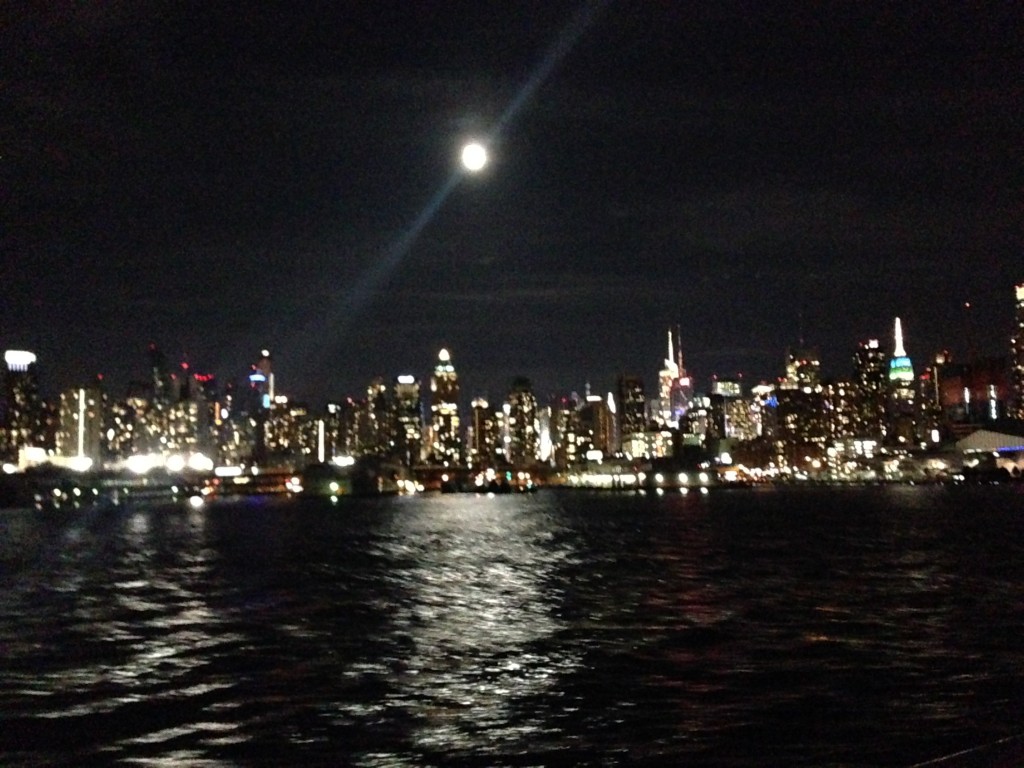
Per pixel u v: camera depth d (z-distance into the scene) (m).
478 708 31.53
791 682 34.56
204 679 37.00
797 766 25.08
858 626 47.41
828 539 123.62
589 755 26.28
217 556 114.19
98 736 29.08
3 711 32.25
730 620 50.09
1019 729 28.09
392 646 43.72
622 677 35.84
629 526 171.25
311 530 180.62
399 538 147.12
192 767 25.97
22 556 120.25
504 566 90.94
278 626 51.41
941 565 83.56
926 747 26.58
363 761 26.12
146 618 56.31
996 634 44.31
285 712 31.45
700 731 28.42
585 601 60.03
